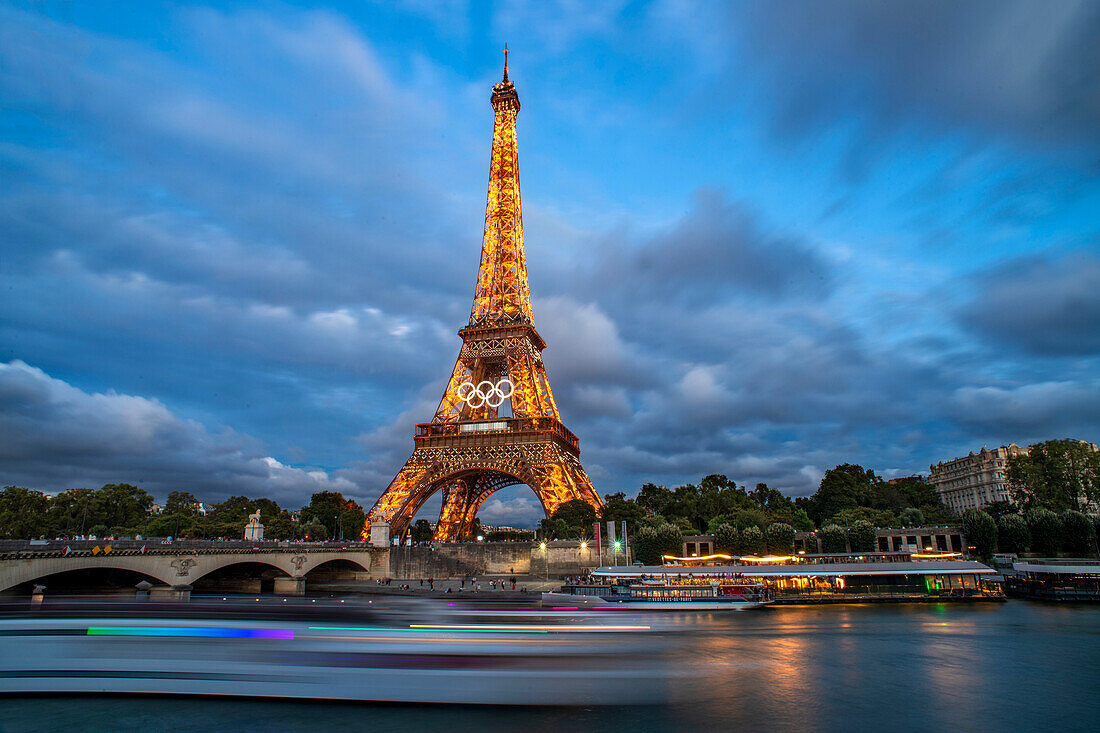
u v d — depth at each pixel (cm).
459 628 5347
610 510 19462
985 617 9894
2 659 4969
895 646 7419
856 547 16762
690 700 5053
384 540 16712
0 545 8888
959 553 15150
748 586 11656
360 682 4812
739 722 4631
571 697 4994
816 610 10812
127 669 4975
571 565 16188
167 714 4619
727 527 17075
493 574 16638
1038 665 6581
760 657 6469
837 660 6644
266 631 5062
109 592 11231
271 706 4759
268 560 13150
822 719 4759
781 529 16725
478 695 4812
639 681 5231
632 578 12012
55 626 5100
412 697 4806
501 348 19975
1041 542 16362
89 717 4569
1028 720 4888
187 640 5012
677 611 10306
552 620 7431
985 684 5850
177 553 10725
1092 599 11988
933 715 4956
